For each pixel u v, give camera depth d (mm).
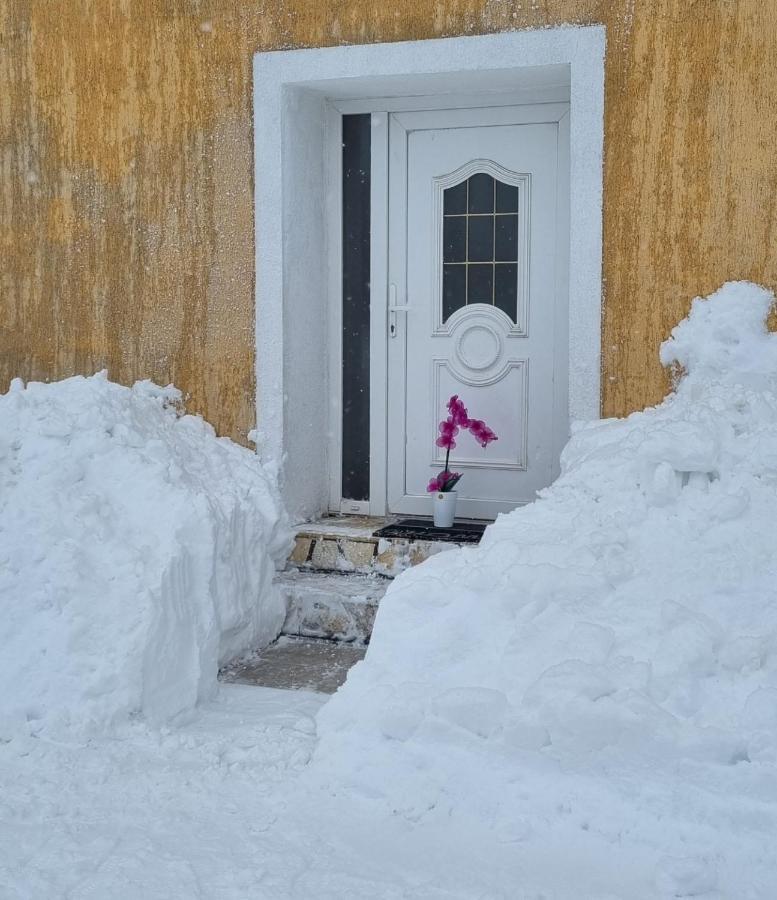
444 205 5395
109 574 4039
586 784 3012
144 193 5305
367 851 2967
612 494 3895
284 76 5027
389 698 3420
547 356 5273
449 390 5465
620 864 2809
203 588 4191
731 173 4434
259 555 4723
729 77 4395
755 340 4402
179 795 3312
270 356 5160
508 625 3506
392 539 4988
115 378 5445
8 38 5438
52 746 3604
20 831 3092
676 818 2854
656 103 4496
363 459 5621
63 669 3811
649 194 4539
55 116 5414
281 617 4828
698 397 4320
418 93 5270
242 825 3125
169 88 5215
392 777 3250
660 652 3244
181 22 5160
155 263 5324
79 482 4391
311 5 4969
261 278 5145
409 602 3688
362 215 5508
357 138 5480
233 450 5148
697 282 4516
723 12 4375
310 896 2742
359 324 5566
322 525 5336
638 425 4344
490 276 5348
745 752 3004
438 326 5445
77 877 2846
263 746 3598
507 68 4719
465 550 3930
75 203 5426
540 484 5340
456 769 3186
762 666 3174
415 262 5461
